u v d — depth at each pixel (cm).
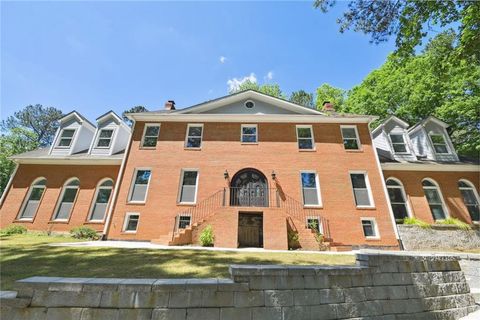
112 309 278
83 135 1598
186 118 1473
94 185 1387
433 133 1504
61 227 1291
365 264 384
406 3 841
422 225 1180
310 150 1376
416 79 1866
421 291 397
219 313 291
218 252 768
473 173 1347
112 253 689
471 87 1560
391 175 1343
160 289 289
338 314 332
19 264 538
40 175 1415
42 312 275
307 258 696
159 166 1350
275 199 1259
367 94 2108
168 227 1210
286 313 310
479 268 486
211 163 1352
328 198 1257
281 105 1553
